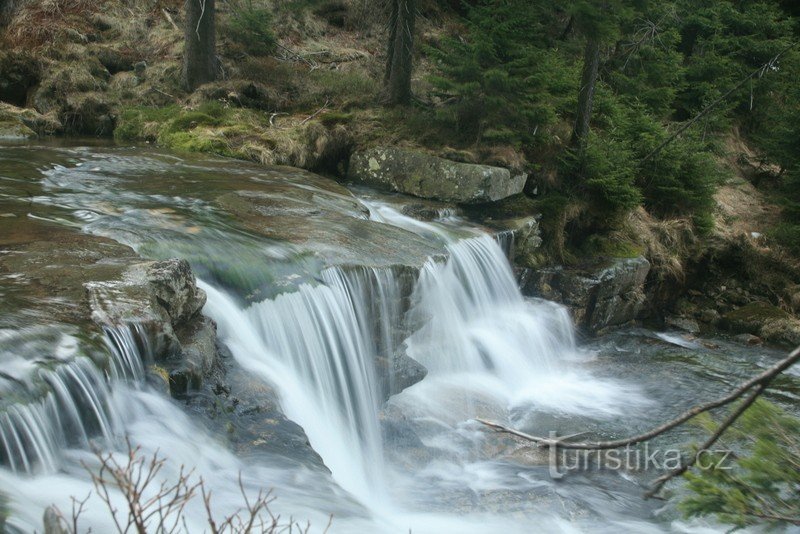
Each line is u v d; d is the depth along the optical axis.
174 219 7.98
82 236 6.89
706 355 11.45
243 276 6.92
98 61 15.60
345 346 7.36
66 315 4.93
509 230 11.70
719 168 16.27
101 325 4.88
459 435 7.83
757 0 22.16
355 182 13.01
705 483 3.44
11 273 5.64
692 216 14.70
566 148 13.20
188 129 13.30
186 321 5.88
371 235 8.86
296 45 17.83
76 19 16.66
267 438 5.33
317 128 13.12
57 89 14.69
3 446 3.83
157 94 14.97
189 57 15.02
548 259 12.48
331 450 6.43
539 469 7.25
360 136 13.41
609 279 12.27
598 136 13.78
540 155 13.35
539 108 12.49
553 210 12.65
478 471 7.15
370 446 7.23
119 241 6.93
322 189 10.59
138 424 4.72
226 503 4.39
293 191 10.06
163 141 13.20
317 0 16.77
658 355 11.38
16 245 6.40
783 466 3.43
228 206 8.82
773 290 14.59
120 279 5.57
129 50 16.39
